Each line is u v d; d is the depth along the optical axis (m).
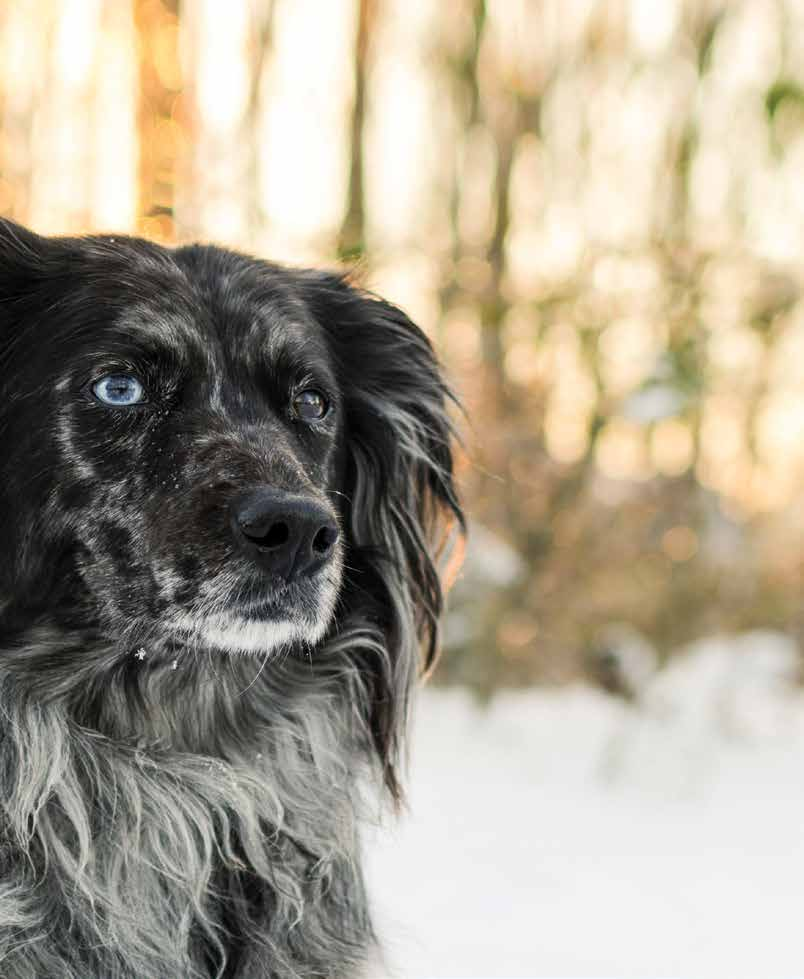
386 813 1.32
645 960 1.28
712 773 1.60
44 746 1.09
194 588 1.06
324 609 1.08
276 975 1.11
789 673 1.81
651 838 1.47
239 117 1.91
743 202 1.88
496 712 1.75
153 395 1.10
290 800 1.14
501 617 1.78
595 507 1.86
